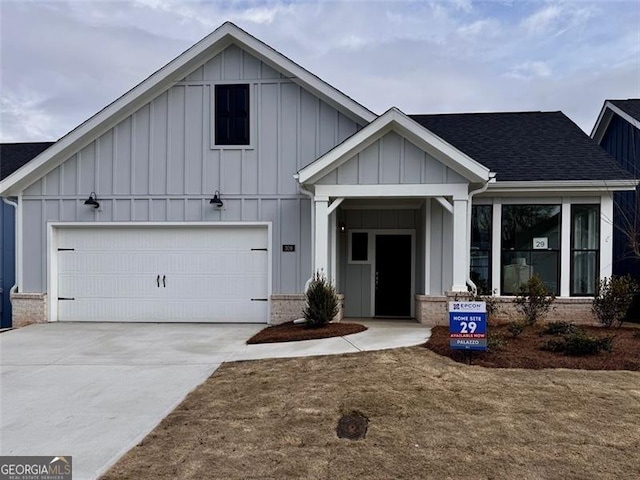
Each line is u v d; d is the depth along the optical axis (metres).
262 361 6.84
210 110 10.56
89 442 4.18
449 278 9.96
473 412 4.66
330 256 10.41
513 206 10.41
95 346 8.13
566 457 3.75
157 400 5.29
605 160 10.49
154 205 10.66
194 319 10.62
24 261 10.88
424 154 9.12
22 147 14.91
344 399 5.02
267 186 10.48
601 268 10.10
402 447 3.95
